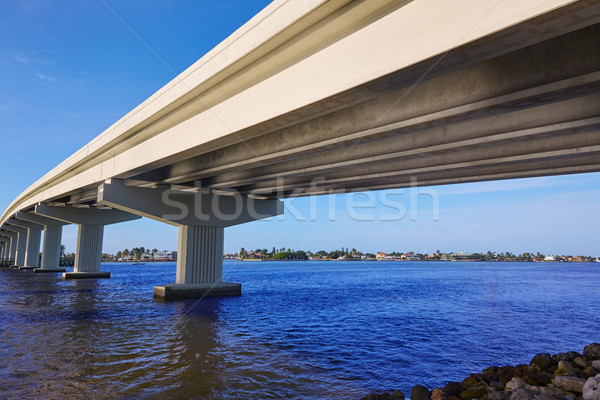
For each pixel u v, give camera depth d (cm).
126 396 963
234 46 1196
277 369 1217
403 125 1115
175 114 1630
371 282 6347
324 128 1378
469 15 662
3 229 9456
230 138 1404
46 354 1343
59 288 3709
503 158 1500
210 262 2955
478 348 1656
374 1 823
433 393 935
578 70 775
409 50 768
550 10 559
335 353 1457
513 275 9594
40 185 4053
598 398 767
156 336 1656
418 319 2412
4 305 2508
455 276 8838
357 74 884
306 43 1012
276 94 1138
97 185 2822
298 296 3731
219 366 1236
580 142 1300
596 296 4341
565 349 1708
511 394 868
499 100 901
